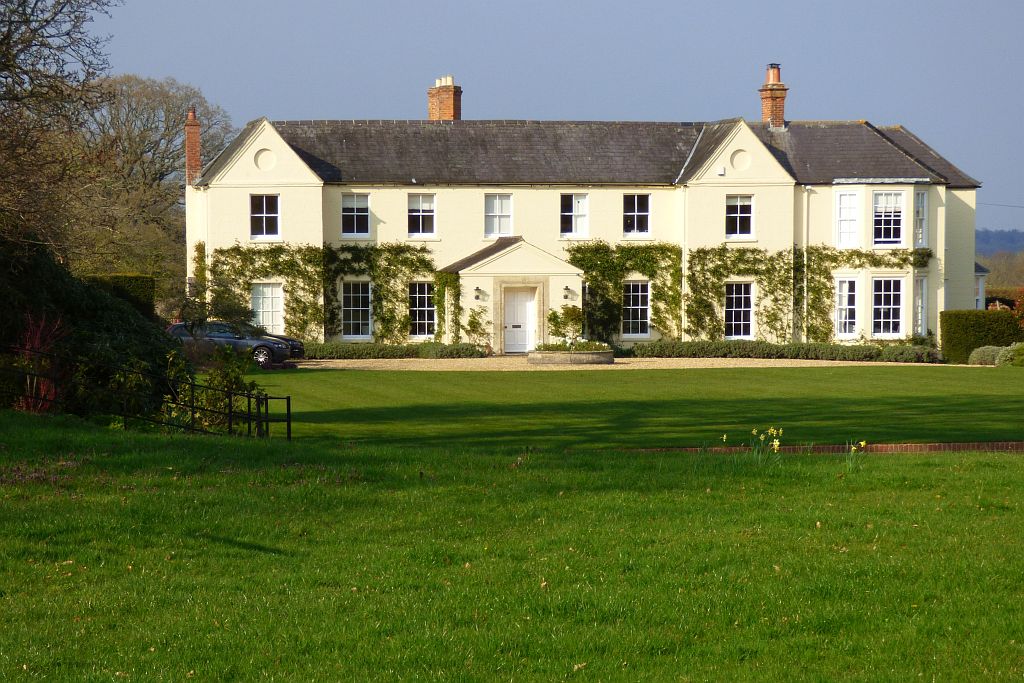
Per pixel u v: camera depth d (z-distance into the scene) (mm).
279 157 42844
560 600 9086
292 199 42938
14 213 16953
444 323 43375
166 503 11625
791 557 10219
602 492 12719
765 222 44781
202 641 8266
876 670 7820
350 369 36125
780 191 44688
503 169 44812
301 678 7676
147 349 19750
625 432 19969
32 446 13812
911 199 45031
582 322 42531
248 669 7816
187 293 36750
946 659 7969
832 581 9508
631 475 13617
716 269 44656
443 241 44531
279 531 10922
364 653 8078
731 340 44219
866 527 11227
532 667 7891
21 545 10195
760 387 29984
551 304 42375
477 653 8094
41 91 17312
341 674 7742
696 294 44688
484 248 44406
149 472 12938
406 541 10734
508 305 42750
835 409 24266
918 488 13203
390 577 9664
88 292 19875
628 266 45062
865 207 44938
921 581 9508
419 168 44469
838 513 11805
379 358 42000
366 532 11000
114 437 14688
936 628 8500
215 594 9242
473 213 44625
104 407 17328
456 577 9680
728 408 24500
